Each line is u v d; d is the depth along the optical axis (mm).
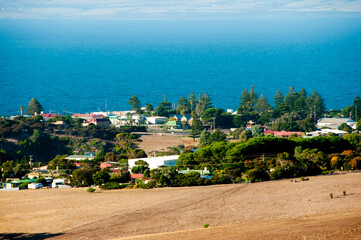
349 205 97312
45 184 158250
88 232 91500
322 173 147375
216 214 98562
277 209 99000
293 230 78375
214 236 79875
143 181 145250
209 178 141500
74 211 110375
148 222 96000
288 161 146750
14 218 106312
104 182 149625
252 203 106625
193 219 95562
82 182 151375
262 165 151875
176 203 112312
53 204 119062
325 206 98062
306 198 107688
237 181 139875
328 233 73812
